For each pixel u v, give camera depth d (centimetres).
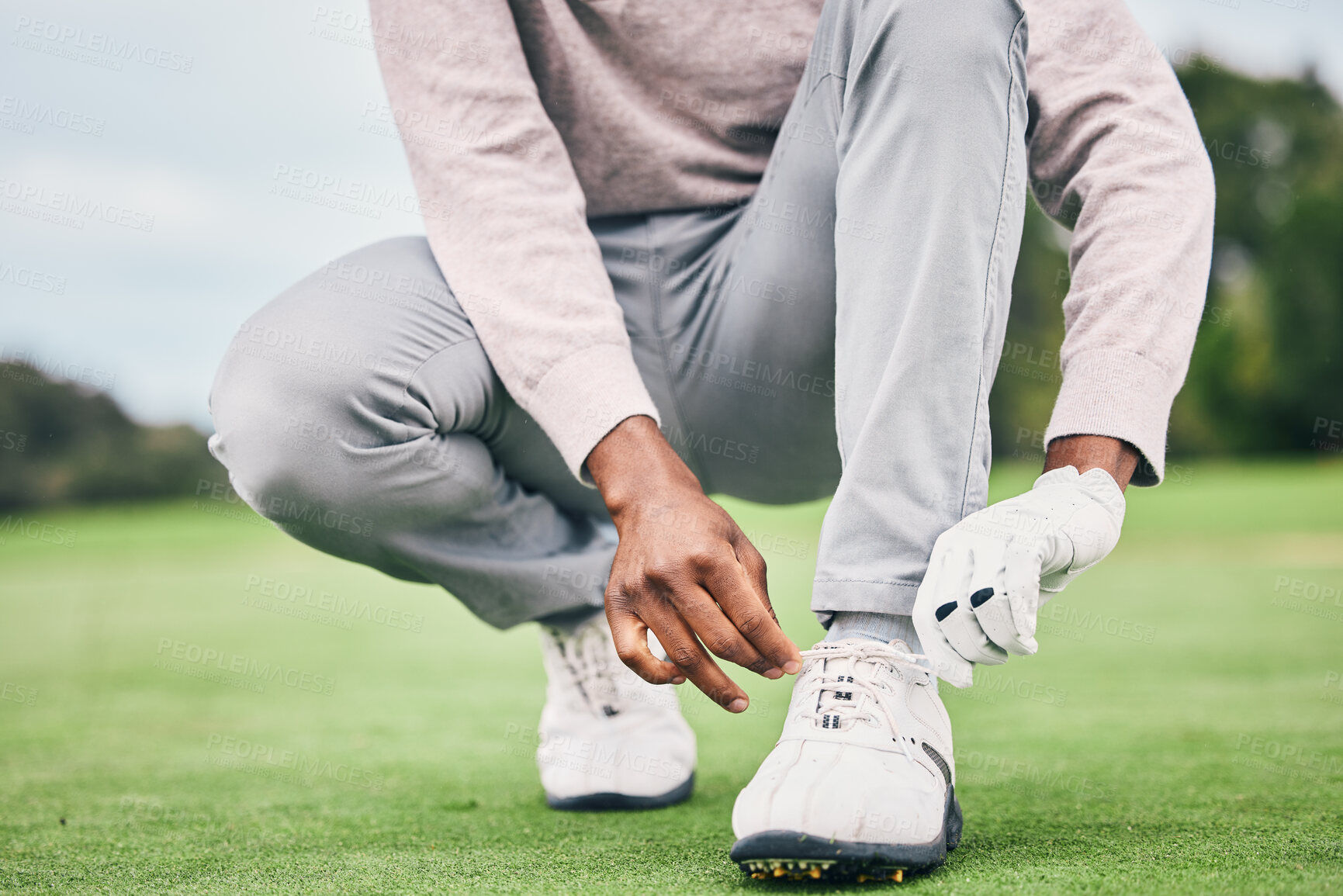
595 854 87
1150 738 139
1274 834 84
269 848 94
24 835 102
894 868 67
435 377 92
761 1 102
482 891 74
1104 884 67
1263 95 2002
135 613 438
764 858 67
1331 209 1894
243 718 194
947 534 67
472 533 100
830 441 108
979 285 72
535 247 86
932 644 66
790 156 96
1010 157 75
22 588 591
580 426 78
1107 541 69
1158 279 77
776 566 491
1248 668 206
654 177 104
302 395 88
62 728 186
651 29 101
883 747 71
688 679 72
